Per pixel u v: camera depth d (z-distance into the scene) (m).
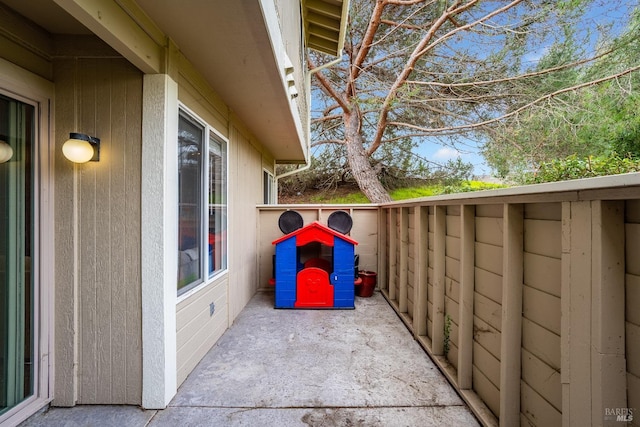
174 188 2.20
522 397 1.64
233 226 3.64
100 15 1.50
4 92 1.74
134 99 2.07
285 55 2.98
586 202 1.15
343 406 2.04
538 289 1.52
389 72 9.98
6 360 1.80
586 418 1.14
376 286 5.14
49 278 2.02
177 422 1.90
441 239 2.69
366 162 10.81
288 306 4.07
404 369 2.51
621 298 1.09
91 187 2.07
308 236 4.07
